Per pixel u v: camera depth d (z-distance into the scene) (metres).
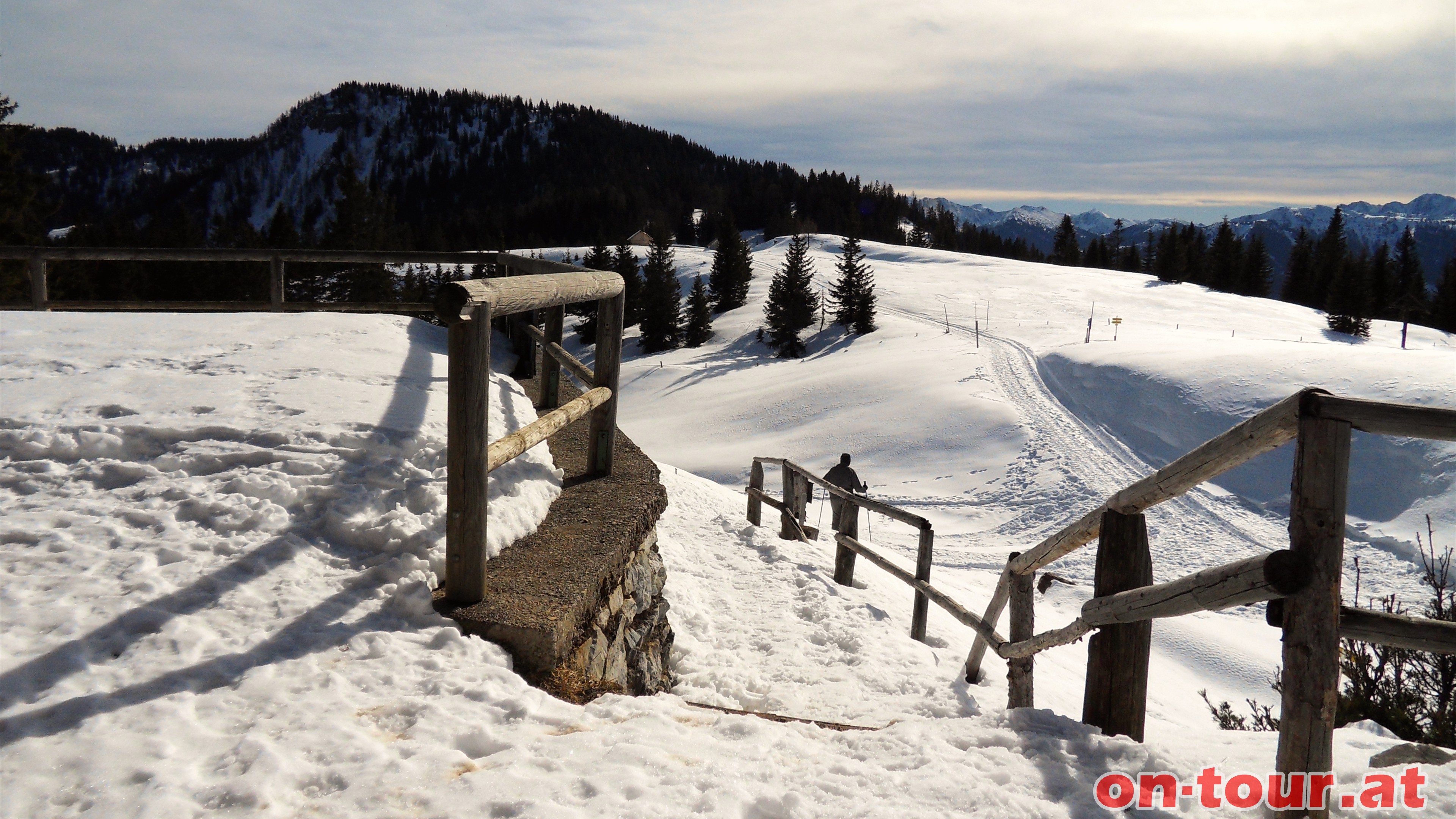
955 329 48.44
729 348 59.69
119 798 1.63
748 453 30.81
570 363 4.79
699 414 38.91
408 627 2.50
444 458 3.33
